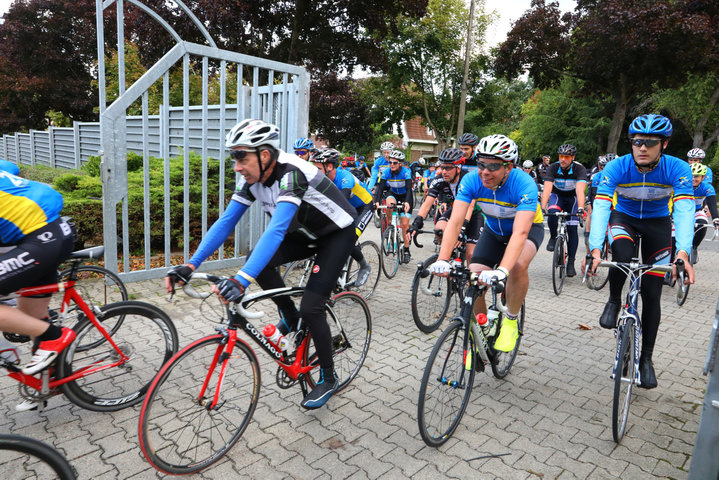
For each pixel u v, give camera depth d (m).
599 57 14.70
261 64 6.11
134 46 17.08
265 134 2.31
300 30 14.57
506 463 2.44
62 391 2.62
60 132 15.58
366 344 3.34
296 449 2.51
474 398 3.14
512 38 16.78
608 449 2.59
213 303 4.80
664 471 2.41
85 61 22.45
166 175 5.52
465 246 4.54
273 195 2.47
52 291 2.52
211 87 18.11
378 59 15.08
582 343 4.22
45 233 2.28
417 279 4.23
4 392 2.99
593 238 2.95
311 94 15.70
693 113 20.16
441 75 25.00
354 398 3.08
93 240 6.43
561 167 6.37
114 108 5.00
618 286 3.28
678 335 4.50
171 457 2.21
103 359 2.81
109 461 2.35
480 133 30.70
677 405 3.12
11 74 21.11
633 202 3.23
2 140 22.95
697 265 8.08
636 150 2.96
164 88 5.36
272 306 4.83
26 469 1.62
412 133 40.12
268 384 3.23
